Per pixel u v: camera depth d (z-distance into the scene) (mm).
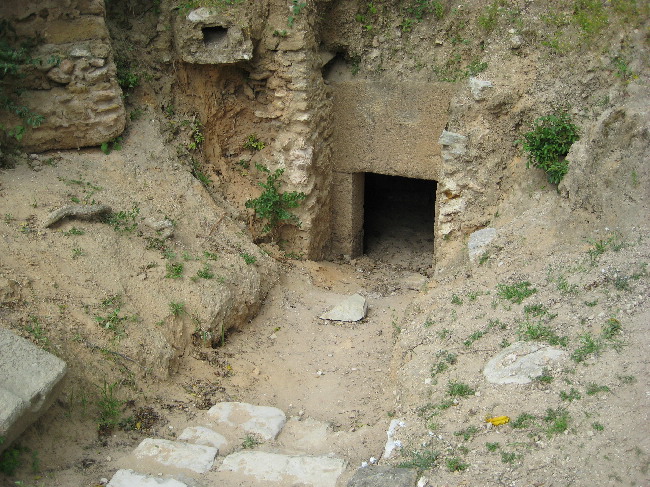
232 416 5367
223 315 6613
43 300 5484
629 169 6117
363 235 10406
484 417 4605
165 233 6918
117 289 6020
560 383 4625
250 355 6555
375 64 8930
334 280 8820
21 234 6035
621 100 6844
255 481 4445
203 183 8289
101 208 6688
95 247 6266
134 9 8023
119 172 7398
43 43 7008
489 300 6016
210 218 7684
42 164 7109
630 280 5348
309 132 8633
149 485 4305
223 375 6121
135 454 4703
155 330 5930
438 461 4344
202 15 7867
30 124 6953
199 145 8547
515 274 6219
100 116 7387
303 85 8352
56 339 5199
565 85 7281
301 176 8766
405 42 8727
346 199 9719
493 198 7699
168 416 5336
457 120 7777
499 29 7824
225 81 8586
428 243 10805
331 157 9445
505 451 4238
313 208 9062
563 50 7355
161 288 6336
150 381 5594
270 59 8367
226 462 4641
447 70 8531
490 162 7672
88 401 5074
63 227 6340
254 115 8898
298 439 5156
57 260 5957
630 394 4332
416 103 8766
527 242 6590
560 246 6312
